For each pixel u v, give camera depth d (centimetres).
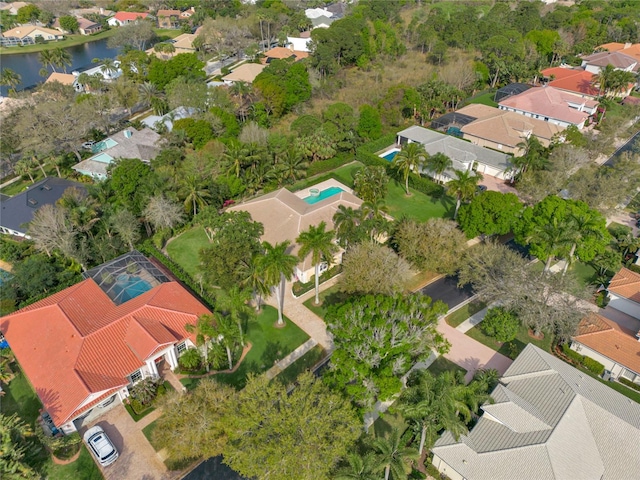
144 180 7000
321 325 5441
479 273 5497
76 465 3966
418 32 15450
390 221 6356
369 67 13975
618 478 3525
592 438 3775
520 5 17975
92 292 5384
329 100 11844
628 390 4641
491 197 6266
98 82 12056
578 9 18150
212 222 6266
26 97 10725
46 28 18862
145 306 4981
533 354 4631
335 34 13138
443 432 3959
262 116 10175
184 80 10944
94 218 6631
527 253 6625
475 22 15325
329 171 9112
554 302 5016
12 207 7250
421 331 4438
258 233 5919
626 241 6469
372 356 4109
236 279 5444
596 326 5053
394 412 4272
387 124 10669
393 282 5178
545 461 3522
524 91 11850
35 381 4434
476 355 5038
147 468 3934
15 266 6181
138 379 4634
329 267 6206
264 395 3791
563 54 14438
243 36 15812
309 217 6538
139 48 16812
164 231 6938
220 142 8606
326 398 3781
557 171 7200
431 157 8362
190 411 3866
